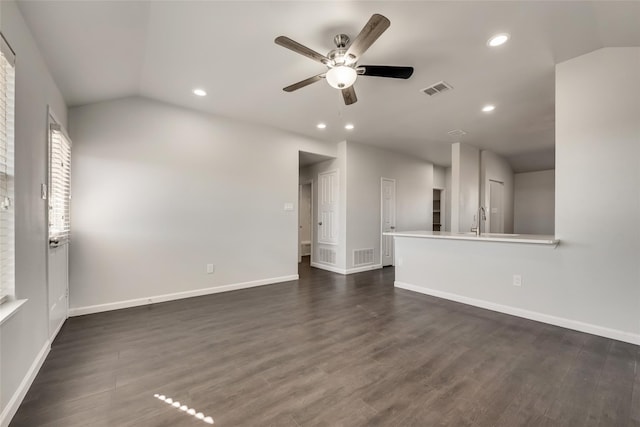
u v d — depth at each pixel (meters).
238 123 4.23
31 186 1.92
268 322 2.91
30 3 1.69
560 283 2.77
